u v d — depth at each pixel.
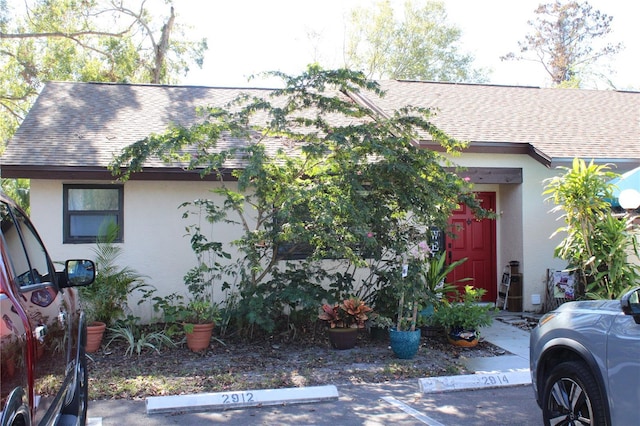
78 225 10.25
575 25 37.09
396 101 13.63
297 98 9.03
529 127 12.60
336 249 7.85
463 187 9.14
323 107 8.52
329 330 8.77
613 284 9.38
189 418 5.89
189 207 10.52
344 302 8.86
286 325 9.70
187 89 13.98
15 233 3.71
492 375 7.10
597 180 9.53
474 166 11.41
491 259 12.48
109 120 11.66
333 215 7.95
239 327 9.21
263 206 8.84
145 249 10.39
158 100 13.05
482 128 12.20
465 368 7.73
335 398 6.52
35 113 11.71
